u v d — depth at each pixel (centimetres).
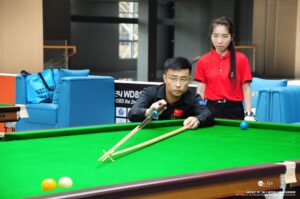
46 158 249
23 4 913
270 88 563
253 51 1489
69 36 1449
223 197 205
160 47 2255
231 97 429
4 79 729
